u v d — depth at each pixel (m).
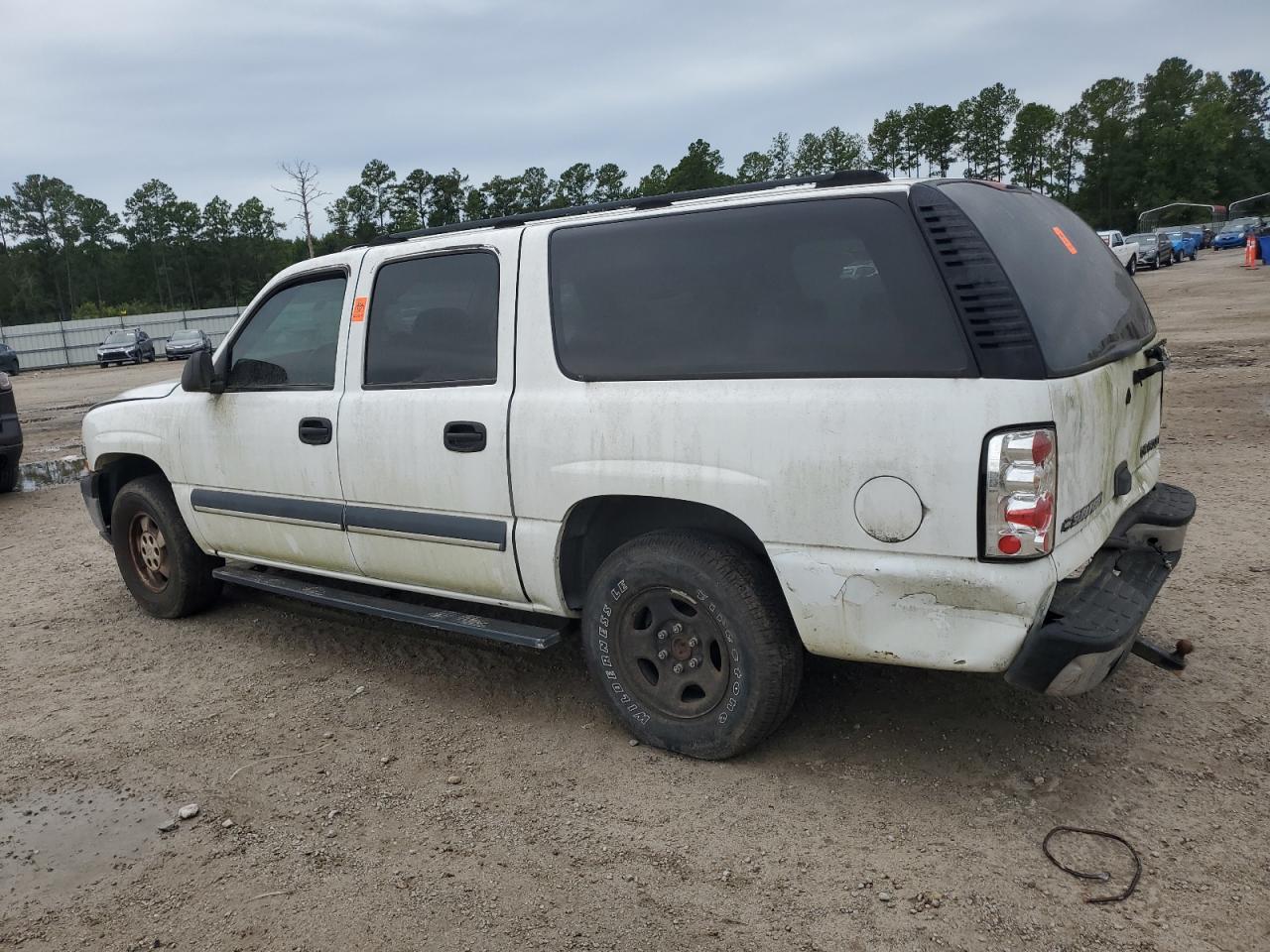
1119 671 3.92
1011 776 3.20
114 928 2.69
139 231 126.06
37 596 5.95
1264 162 114.81
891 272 2.86
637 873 2.81
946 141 112.06
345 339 4.12
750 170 113.31
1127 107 113.00
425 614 4.02
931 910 2.57
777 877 2.75
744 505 3.06
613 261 3.42
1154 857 2.74
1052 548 2.74
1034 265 2.96
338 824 3.16
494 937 2.56
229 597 5.66
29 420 17.05
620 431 3.28
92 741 3.87
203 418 4.68
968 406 2.70
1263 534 5.62
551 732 3.73
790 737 3.54
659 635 3.42
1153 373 3.52
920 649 2.86
